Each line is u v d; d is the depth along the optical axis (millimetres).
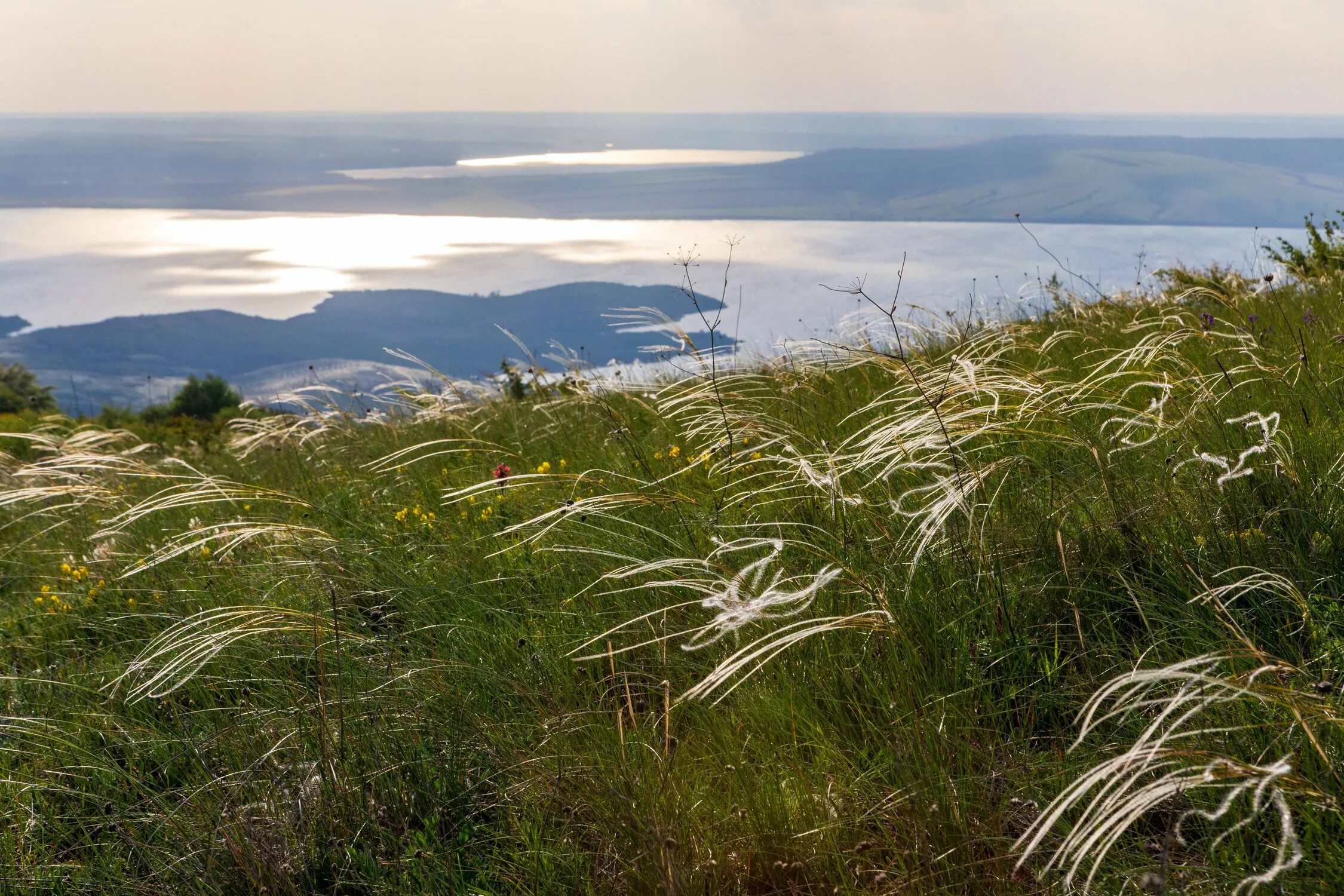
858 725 2467
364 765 2674
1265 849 1788
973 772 2221
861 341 4906
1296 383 3920
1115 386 4457
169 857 2467
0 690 3559
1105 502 3141
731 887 2078
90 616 4320
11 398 23859
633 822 2137
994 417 3355
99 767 2854
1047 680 2533
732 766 2303
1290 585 2281
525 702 2844
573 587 3498
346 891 2324
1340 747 1860
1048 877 1904
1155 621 2607
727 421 4062
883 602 2531
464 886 2219
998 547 3029
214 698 3287
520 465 5578
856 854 2057
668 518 3842
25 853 2590
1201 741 2033
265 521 4848
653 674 2908
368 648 3318
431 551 4242
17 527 6980
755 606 2199
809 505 3516
